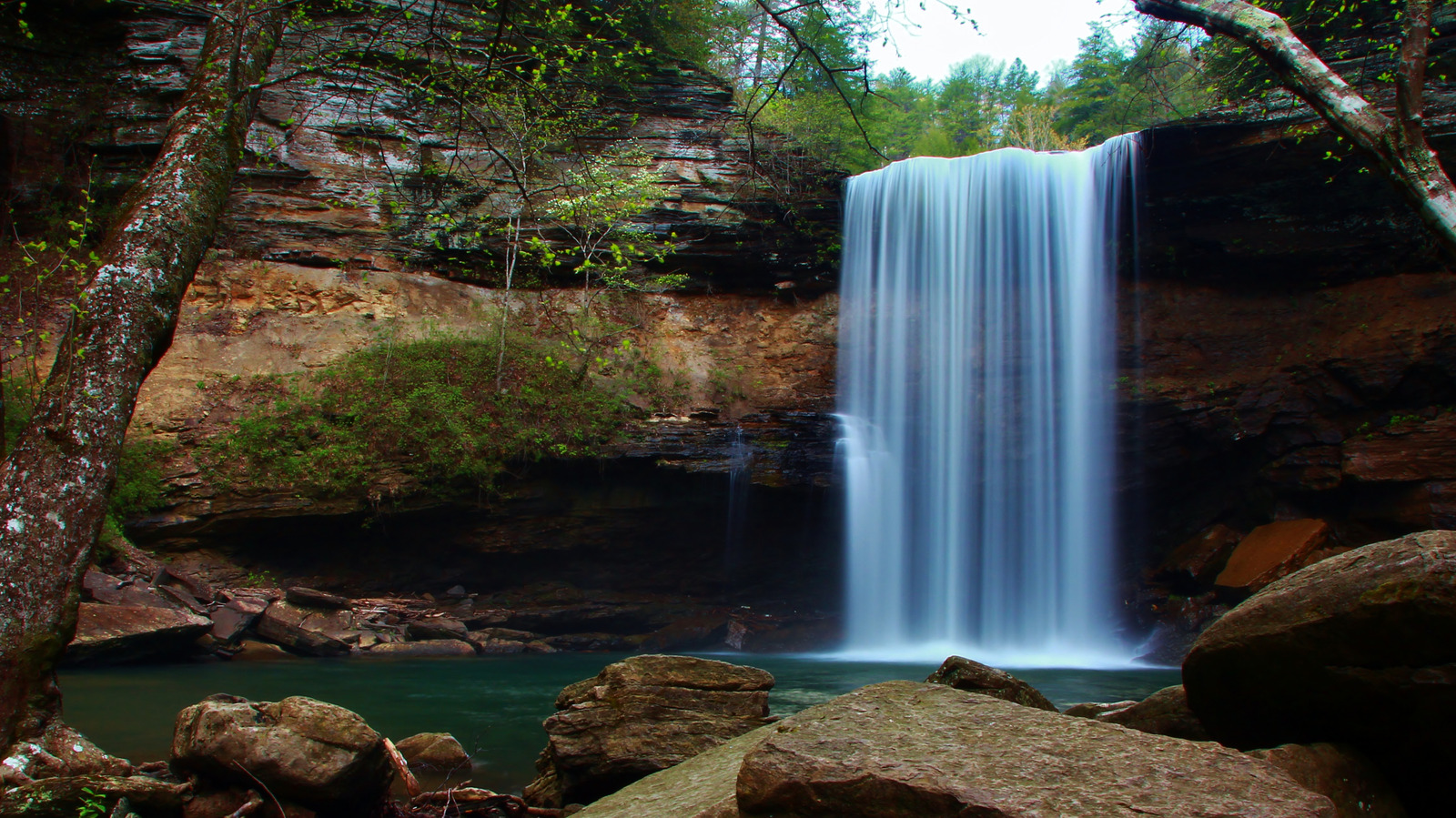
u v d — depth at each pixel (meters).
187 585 15.11
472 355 20.48
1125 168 20.83
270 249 20.61
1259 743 3.88
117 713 8.72
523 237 21.78
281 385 19.02
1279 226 20.88
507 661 15.23
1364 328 19.88
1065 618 21.31
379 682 11.95
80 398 5.44
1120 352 21.91
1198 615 18.84
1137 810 2.46
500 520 19.38
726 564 21.38
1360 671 3.30
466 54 9.59
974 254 22.72
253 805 4.46
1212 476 21.81
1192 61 13.68
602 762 5.18
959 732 3.08
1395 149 6.46
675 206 23.03
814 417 22.41
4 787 4.50
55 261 18.59
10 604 4.96
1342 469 18.72
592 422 19.86
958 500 22.36
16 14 19.95
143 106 20.44
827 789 2.77
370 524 18.17
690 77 24.14
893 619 21.62
